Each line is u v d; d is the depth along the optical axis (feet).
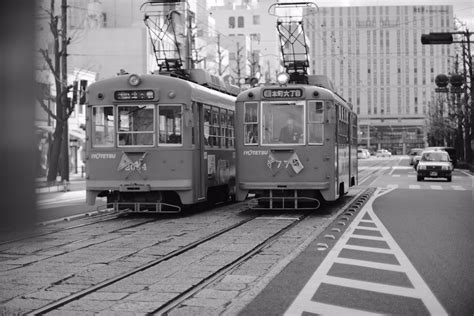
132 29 180.75
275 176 50.67
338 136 53.78
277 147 50.60
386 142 486.38
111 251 31.40
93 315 17.75
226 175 60.44
